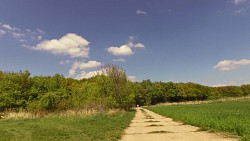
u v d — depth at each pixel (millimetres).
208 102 106312
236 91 161250
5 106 47562
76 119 29781
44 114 37719
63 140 15281
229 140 14336
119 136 17250
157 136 17125
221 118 25438
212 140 14562
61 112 39375
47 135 17109
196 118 26078
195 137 15977
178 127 22625
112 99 52750
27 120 30203
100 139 16000
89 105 45438
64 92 49344
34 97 51594
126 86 57469
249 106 59688
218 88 165250
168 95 142000
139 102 139000
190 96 145250
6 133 17688
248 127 16484
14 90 50219
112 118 33000
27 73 54312
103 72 56656
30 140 14805
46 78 56312
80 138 16188
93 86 51875
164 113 46250
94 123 25875
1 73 55062
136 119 35094
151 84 145125
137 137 16984
